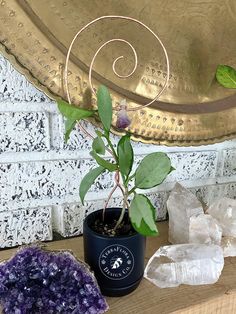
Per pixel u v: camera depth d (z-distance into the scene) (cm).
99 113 34
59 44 41
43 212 47
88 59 42
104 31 42
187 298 39
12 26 38
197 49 48
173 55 47
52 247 47
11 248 47
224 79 47
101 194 50
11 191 45
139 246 38
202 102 50
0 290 34
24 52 39
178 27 46
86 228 38
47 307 34
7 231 46
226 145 57
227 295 40
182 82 48
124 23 43
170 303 38
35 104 44
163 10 45
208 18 47
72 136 46
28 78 40
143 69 45
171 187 55
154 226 32
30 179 46
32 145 45
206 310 39
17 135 44
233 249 47
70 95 42
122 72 44
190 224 46
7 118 43
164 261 42
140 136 47
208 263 42
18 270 34
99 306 34
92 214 40
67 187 48
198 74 49
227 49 50
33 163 45
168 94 48
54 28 40
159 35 46
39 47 40
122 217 38
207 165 56
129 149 35
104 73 43
